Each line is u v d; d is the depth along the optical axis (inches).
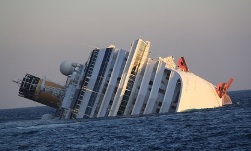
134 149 6348.4
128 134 7849.4
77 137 7859.3
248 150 5767.7
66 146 6993.1
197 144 6437.0
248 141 6378.0
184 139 6939.0
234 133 7209.6
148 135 7598.4
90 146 6815.9
